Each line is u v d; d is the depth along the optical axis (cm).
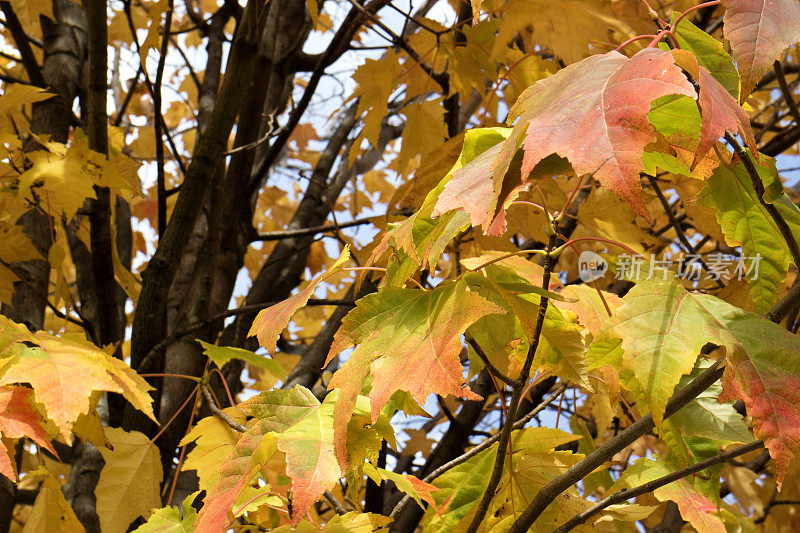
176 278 268
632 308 89
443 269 256
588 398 228
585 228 184
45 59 264
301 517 83
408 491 108
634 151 59
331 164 316
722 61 93
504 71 187
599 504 101
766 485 216
